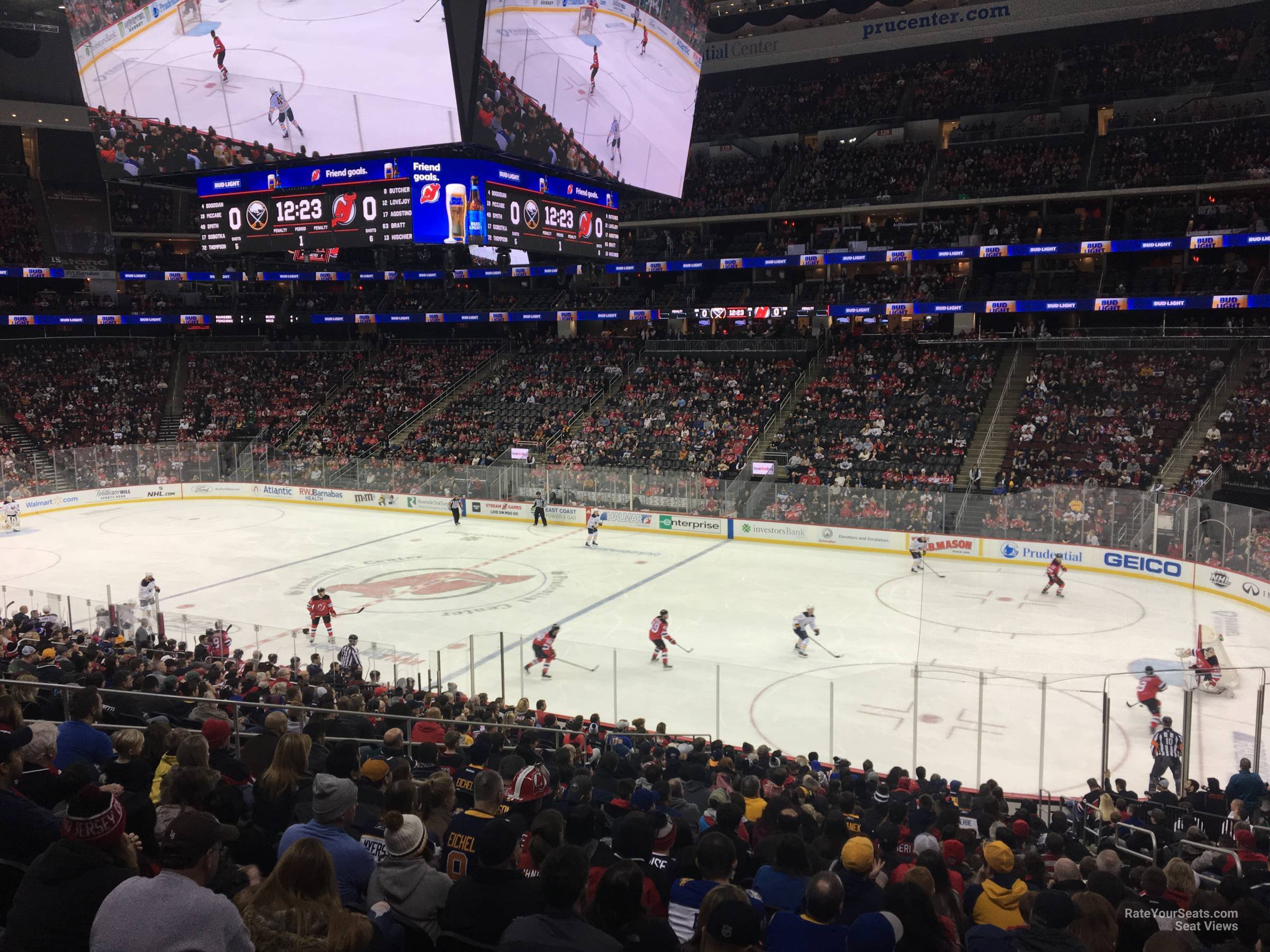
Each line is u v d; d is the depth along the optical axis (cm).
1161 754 1523
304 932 378
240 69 2609
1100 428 3825
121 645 1780
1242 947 481
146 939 345
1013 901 642
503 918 458
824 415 4388
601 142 2830
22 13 4791
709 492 3947
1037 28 4850
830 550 3675
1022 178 4494
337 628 2564
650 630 2120
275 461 4875
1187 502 2925
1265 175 3991
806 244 4869
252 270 3841
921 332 4916
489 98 2453
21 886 402
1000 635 2116
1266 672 1992
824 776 1331
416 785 749
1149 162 4303
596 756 1255
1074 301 4194
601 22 2697
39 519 4312
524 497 4331
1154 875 639
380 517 4441
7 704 642
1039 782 1559
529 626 2591
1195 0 4503
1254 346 3928
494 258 3419
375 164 2672
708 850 552
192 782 514
